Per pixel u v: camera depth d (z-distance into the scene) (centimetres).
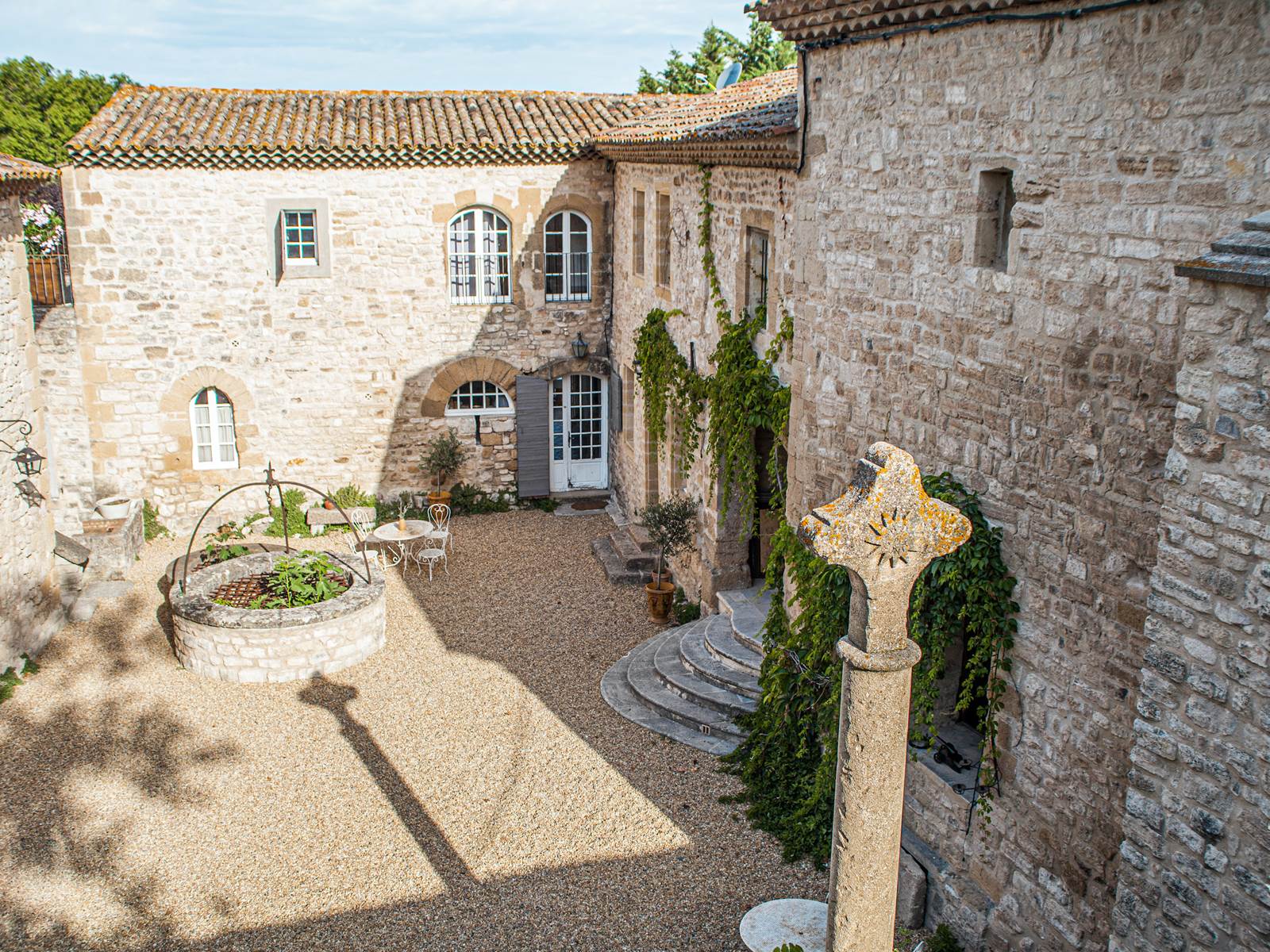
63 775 1051
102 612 1452
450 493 1886
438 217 1761
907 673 420
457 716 1165
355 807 992
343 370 1784
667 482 1526
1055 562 645
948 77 701
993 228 690
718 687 1137
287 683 1252
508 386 1861
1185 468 493
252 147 1630
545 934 806
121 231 1641
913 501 406
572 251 1847
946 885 773
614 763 1047
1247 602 468
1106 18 571
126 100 1736
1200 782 500
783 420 1060
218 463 1788
